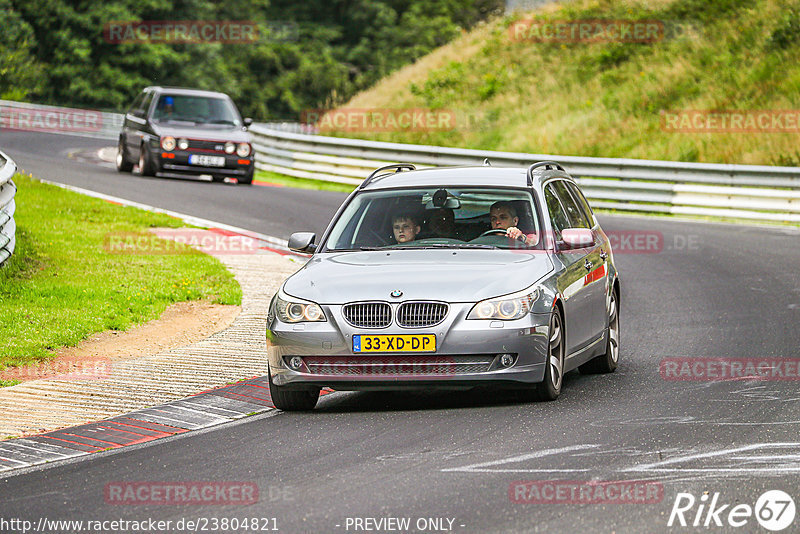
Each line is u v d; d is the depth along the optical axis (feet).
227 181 329.11
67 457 88.12
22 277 167.02
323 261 109.60
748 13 449.48
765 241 239.30
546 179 118.93
